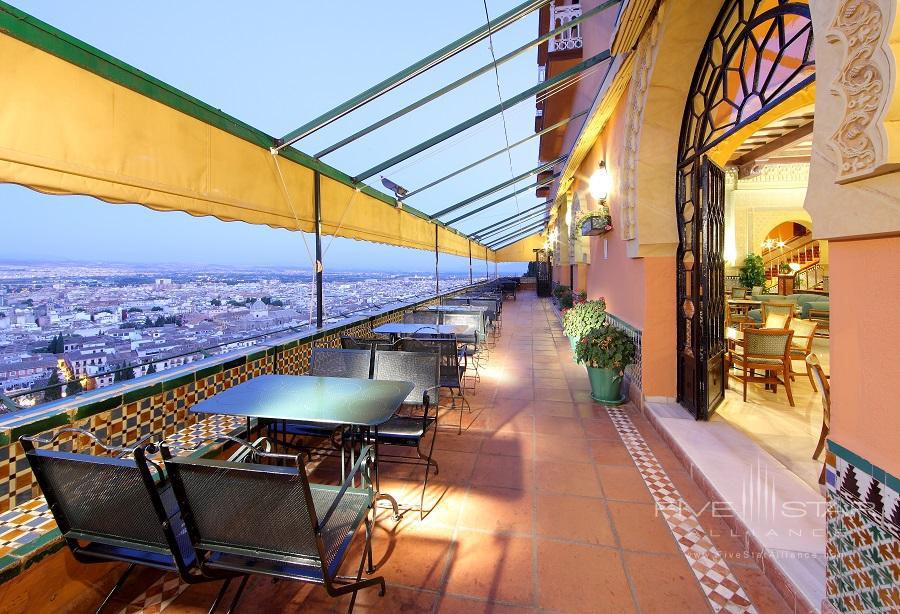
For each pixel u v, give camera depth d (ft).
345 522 5.61
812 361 9.69
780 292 32.45
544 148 33.40
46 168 6.26
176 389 8.74
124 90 7.47
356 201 17.26
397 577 6.41
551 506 8.28
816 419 12.19
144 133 7.84
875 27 3.69
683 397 13.00
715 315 12.44
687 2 10.30
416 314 19.94
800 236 39.37
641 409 13.66
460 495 8.71
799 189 33.58
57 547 5.39
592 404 14.55
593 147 23.02
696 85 11.91
